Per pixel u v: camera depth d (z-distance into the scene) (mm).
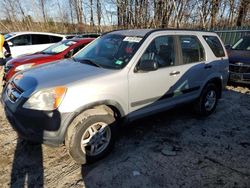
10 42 10211
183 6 21891
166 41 4102
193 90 4617
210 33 5070
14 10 33781
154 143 3982
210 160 3551
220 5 22281
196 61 4598
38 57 6766
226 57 5289
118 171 3244
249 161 3557
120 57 3693
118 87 3389
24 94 3076
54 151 3693
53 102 2949
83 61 3922
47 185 2986
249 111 5590
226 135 4355
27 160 3473
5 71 6668
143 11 22812
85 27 31641
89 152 3303
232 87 7746
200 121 4934
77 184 3000
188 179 3127
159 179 3109
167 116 5125
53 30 33781
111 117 3385
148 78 3723
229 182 3092
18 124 3086
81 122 3107
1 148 3756
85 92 3105
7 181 3047
